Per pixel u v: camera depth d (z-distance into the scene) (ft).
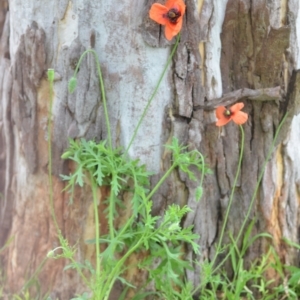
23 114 1.75
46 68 1.70
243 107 1.84
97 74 1.68
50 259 1.82
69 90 1.57
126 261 1.80
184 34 1.71
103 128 1.72
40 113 1.74
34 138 1.75
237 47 1.79
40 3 1.68
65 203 1.78
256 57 1.79
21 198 1.83
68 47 1.68
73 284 1.81
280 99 1.84
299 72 1.80
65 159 1.74
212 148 1.82
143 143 1.75
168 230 1.56
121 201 1.75
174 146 1.65
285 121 1.85
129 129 1.73
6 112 1.82
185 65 1.73
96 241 1.63
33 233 1.83
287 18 1.80
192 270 1.79
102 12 1.66
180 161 1.68
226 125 1.83
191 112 1.77
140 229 1.71
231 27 1.77
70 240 1.79
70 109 1.70
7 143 1.85
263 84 1.82
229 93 1.79
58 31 1.69
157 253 1.73
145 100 1.72
